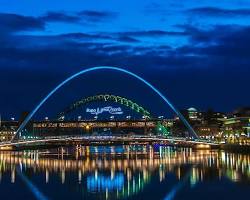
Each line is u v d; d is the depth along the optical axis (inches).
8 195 4820.4
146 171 6884.8
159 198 4598.9
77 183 5629.9
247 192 4803.2
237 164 7667.3
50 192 4985.2
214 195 4670.3
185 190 5014.8
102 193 4909.0
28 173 6712.6
